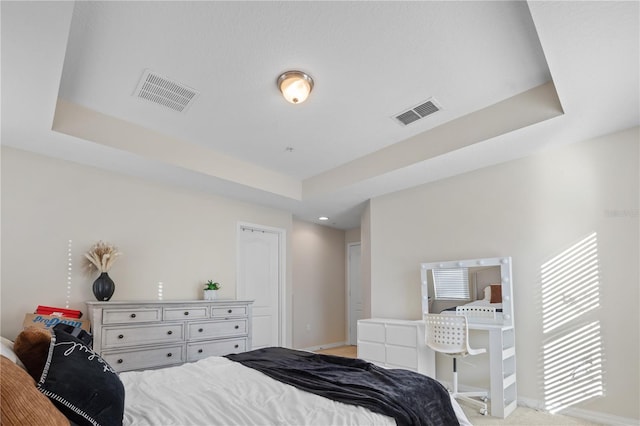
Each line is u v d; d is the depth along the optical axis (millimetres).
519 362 3477
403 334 3859
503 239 3715
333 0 2006
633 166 3012
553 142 3295
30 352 1409
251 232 5418
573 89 2457
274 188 4773
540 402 3307
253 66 2586
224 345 4156
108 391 1312
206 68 2604
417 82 2812
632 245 2965
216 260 4801
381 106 3158
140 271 4074
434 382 1994
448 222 4160
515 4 2039
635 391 2840
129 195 4066
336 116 3322
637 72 2264
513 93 3014
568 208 3328
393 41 2344
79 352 1412
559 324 3281
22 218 3346
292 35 2277
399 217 4652
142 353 3518
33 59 2064
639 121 2910
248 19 2137
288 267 5793
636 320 2891
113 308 3395
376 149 4090
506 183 3738
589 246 3180
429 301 4133
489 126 3178
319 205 5453
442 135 3520
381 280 4750
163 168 3834
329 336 6930
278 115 3299
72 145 3256
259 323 5352
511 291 3516
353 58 2512
